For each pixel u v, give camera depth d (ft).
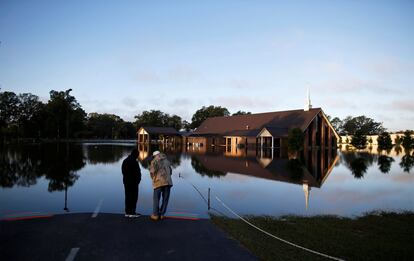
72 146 199.72
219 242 23.81
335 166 96.22
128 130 435.12
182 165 93.91
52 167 82.17
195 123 367.04
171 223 28.37
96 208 38.68
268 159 118.62
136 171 30.12
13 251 20.79
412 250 24.06
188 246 22.72
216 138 235.61
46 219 28.45
